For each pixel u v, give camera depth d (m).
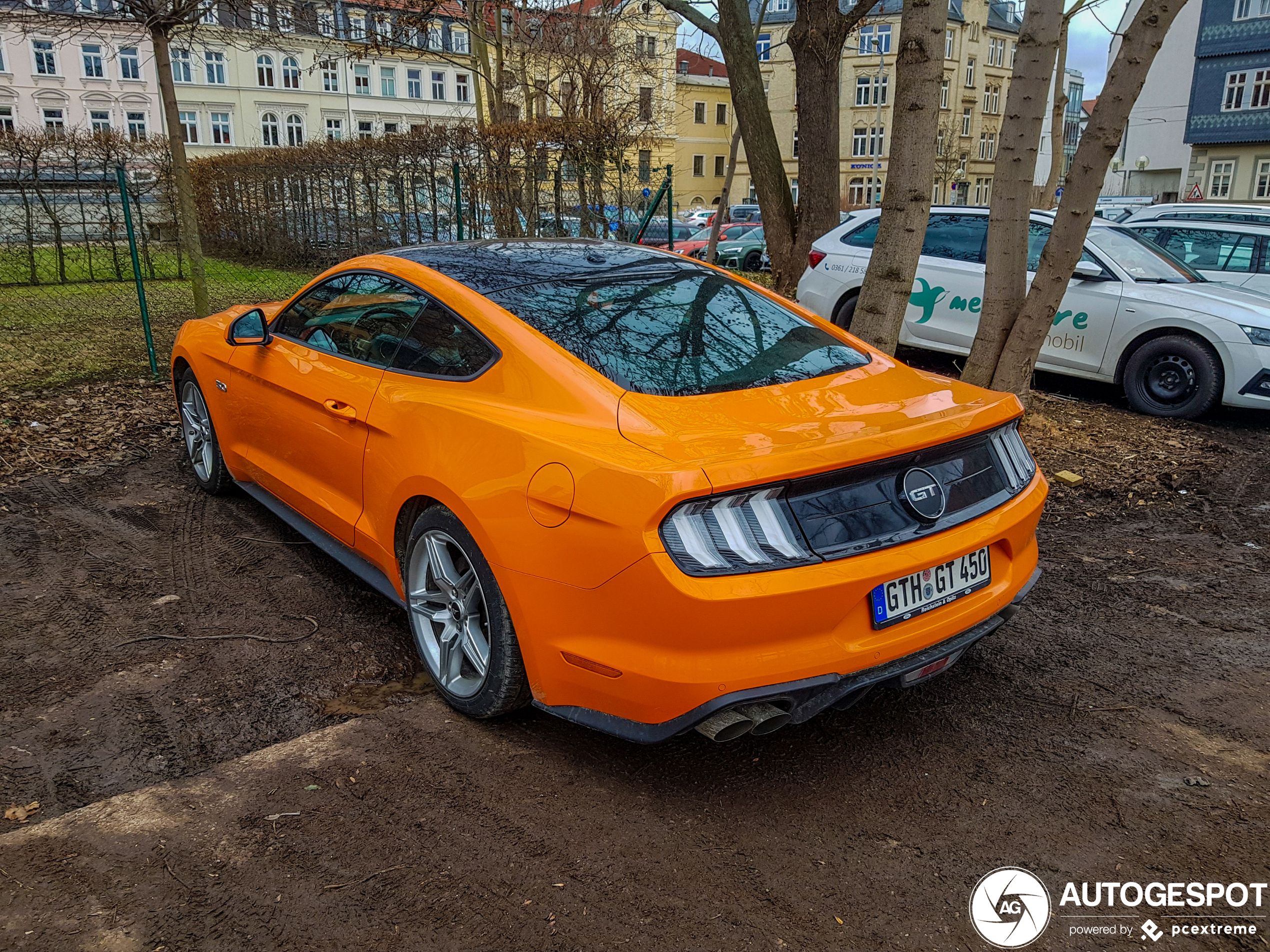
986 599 2.81
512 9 18.31
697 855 2.43
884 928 2.19
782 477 2.35
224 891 2.25
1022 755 2.92
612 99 19.42
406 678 3.33
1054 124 15.65
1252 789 2.74
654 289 3.43
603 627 2.46
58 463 5.79
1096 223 8.69
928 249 8.90
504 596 2.71
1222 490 5.83
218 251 21.64
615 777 2.76
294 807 2.57
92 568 4.21
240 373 4.40
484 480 2.72
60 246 15.23
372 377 3.42
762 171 10.73
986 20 60.44
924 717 3.14
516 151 13.21
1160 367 7.75
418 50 17.16
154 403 7.38
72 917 2.15
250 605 3.87
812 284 9.41
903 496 2.58
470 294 3.20
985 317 6.86
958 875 2.37
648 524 2.29
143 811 2.54
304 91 54.38
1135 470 6.22
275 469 4.25
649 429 2.52
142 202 15.54
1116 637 3.78
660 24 28.52
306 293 4.14
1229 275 9.98
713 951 2.10
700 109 65.00
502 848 2.43
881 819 2.59
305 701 3.15
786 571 2.35
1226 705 3.24
